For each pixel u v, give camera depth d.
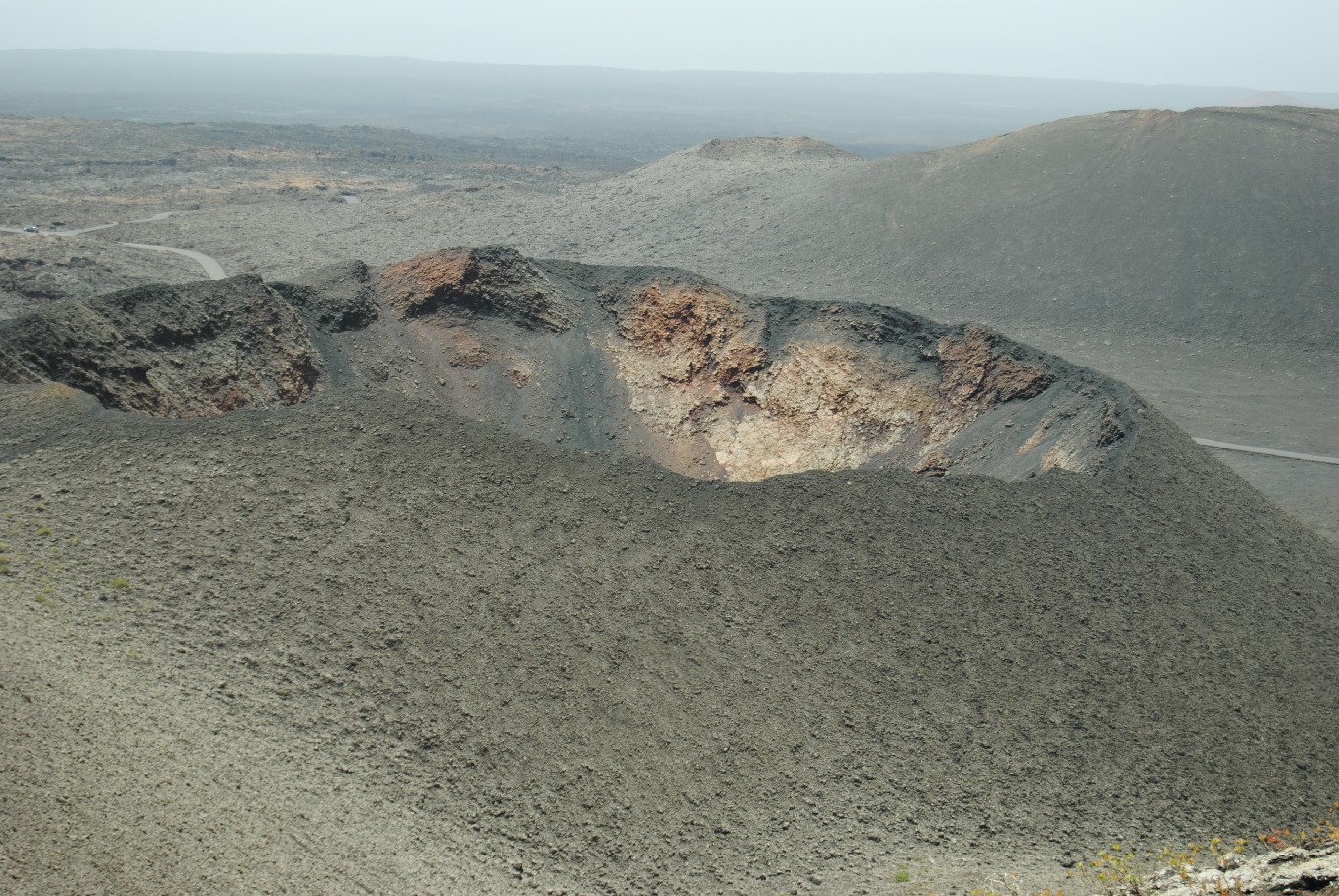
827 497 32.09
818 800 23.86
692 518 30.73
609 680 25.84
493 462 31.44
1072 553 31.53
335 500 29.30
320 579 26.88
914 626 28.59
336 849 19.95
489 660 25.70
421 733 23.66
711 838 22.69
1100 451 37.31
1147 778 25.50
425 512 29.45
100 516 27.48
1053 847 23.33
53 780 19.02
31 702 20.91
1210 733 27.02
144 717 21.77
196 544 27.19
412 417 32.72
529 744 23.97
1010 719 26.50
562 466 31.78
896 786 24.44
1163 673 28.47
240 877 18.30
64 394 32.69
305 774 21.83
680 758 24.38
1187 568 32.03
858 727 25.78
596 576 28.48
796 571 29.64
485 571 28.05
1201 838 24.09
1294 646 30.34
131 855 17.91
